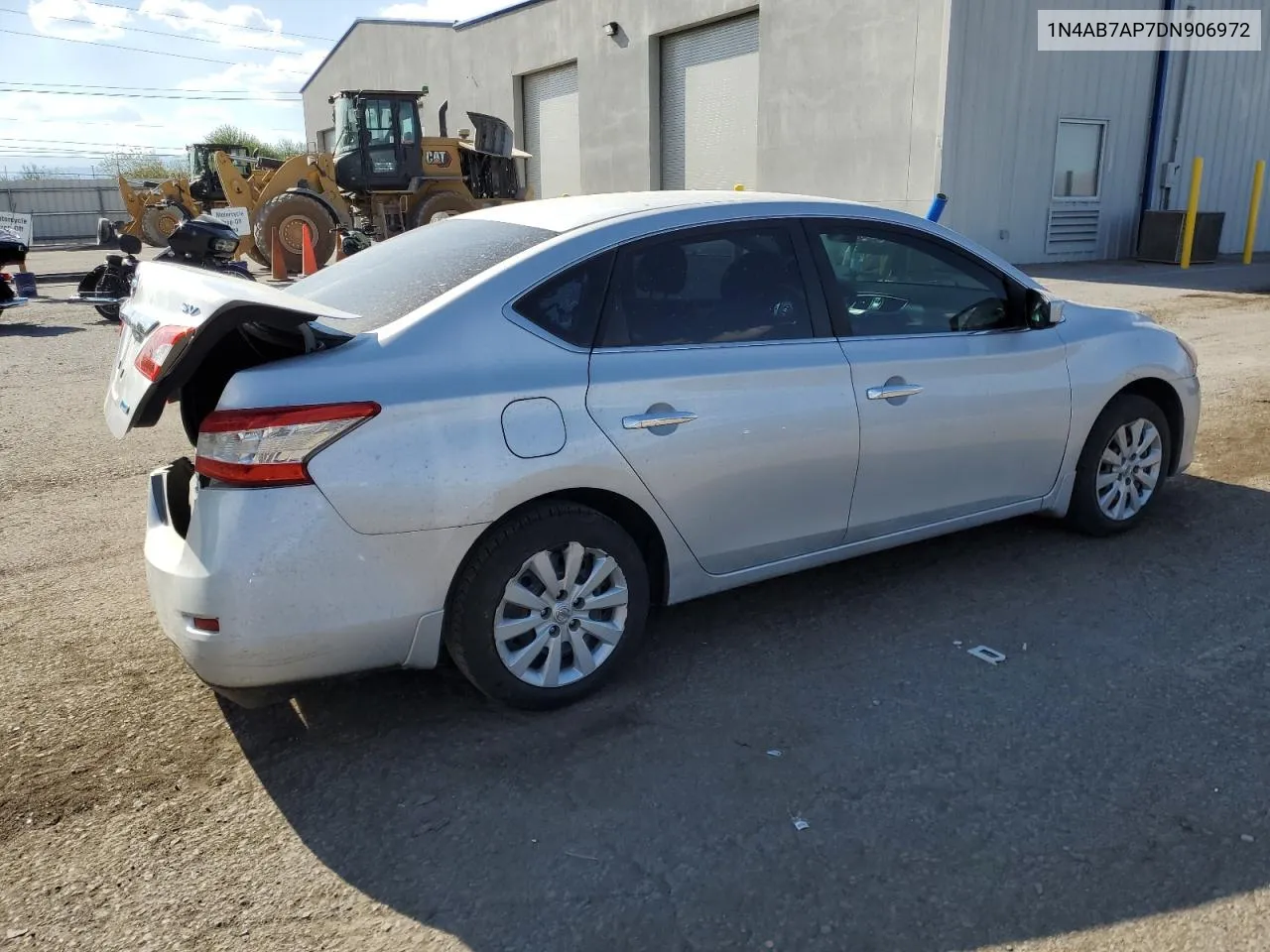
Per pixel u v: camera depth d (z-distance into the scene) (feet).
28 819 9.31
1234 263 62.13
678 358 11.14
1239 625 12.58
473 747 10.39
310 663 9.59
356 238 58.70
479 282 10.48
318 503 9.29
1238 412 23.34
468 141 66.44
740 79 70.49
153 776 9.98
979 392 13.32
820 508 12.28
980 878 8.29
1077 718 10.59
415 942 7.78
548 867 8.58
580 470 10.39
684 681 11.62
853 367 12.21
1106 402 14.78
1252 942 7.53
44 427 24.27
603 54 80.38
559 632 10.84
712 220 11.72
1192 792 9.30
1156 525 16.15
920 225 13.20
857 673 11.68
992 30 55.62
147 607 13.92
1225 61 65.98
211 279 10.01
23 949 7.77
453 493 9.75
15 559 15.75
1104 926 7.72
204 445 9.37
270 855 8.82
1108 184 63.26
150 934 7.91
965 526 13.96
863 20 59.62
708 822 9.09
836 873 8.39
